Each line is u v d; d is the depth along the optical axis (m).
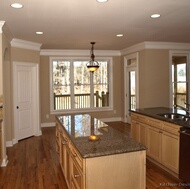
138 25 4.14
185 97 6.55
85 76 7.48
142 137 4.07
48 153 4.48
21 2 2.86
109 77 7.68
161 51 6.09
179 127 3.04
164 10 3.27
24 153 4.49
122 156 1.99
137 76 6.43
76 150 2.13
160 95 6.17
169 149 3.29
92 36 5.04
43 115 7.04
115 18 3.65
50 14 3.38
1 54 3.84
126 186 2.01
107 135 2.44
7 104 4.88
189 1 2.91
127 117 7.37
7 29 4.17
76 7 3.09
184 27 4.32
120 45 6.36
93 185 1.91
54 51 6.96
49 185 3.09
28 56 5.54
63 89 7.29
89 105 7.59
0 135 3.67
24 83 5.54
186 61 6.45
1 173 3.52
